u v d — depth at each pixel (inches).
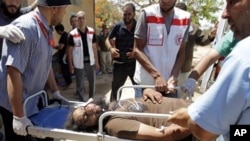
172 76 100.7
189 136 74.3
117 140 72.6
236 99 38.4
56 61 271.9
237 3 40.1
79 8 349.7
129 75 184.7
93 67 213.5
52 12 82.7
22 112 78.7
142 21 101.4
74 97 240.2
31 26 79.7
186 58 157.9
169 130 70.4
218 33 126.3
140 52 102.5
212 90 41.0
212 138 43.3
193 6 286.2
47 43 85.6
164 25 100.3
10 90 77.9
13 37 75.7
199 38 174.1
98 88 271.3
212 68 127.8
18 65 77.4
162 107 80.2
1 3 106.9
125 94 218.1
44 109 90.8
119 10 442.0
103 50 331.6
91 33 209.3
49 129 76.5
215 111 40.6
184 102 82.4
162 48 101.4
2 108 91.1
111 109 81.1
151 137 71.2
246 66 37.5
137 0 314.0
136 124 72.7
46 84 99.4
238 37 43.1
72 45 204.7
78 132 75.4
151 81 105.6
